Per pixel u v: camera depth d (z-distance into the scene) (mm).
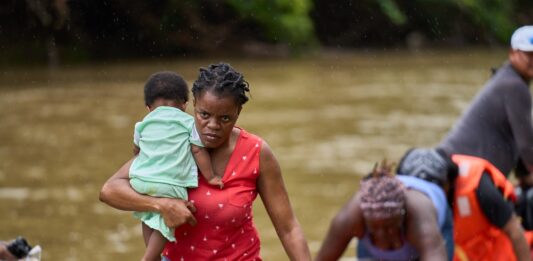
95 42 34750
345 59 40375
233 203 5578
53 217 12938
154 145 5609
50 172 15828
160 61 36000
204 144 5555
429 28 47469
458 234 8453
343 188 14930
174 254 5695
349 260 11133
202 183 5598
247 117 22672
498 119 9469
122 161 16844
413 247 7473
